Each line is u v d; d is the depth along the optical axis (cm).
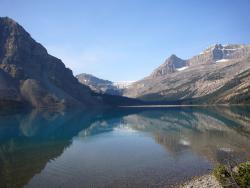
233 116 17450
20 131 11650
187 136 9462
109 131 11288
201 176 4697
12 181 4716
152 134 10175
